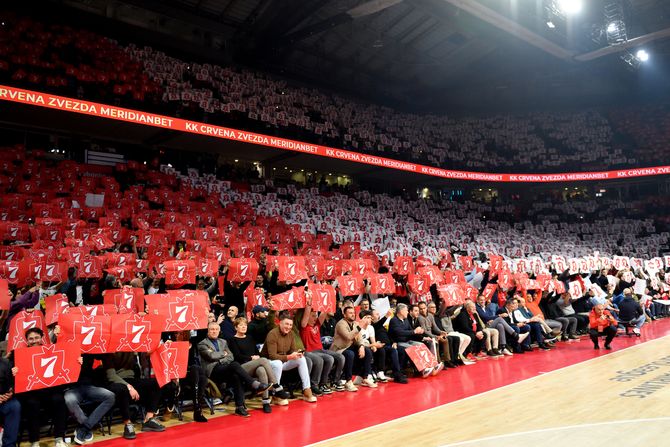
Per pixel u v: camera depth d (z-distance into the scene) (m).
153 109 17.61
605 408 5.87
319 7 19.23
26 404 4.96
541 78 30.66
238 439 5.12
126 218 13.32
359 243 16.19
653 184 27.95
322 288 7.60
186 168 19.88
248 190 19.89
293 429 5.42
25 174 14.45
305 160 22.27
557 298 12.50
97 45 19.36
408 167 22.95
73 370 5.08
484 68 29.16
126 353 5.97
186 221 13.85
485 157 28.91
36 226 10.30
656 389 6.70
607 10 20.52
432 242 20.12
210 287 8.70
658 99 29.84
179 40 22.48
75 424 5.72
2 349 5.55
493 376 8.04
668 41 26.38
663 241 24.00
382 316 8.78
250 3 21.53
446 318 9.43
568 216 28.11
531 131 30.72
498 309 10.66
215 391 6.36
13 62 15.95
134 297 6.79
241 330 7.01
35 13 19.17
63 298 6.07
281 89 24.89
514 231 25.95
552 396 6.57
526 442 4.76
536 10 19.62
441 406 6.26
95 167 16.41
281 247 12.88
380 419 5.74
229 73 23.14
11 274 7.40
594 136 29.72
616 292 14.55
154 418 5.96
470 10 18.56
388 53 26.75
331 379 7.43
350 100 28.61
